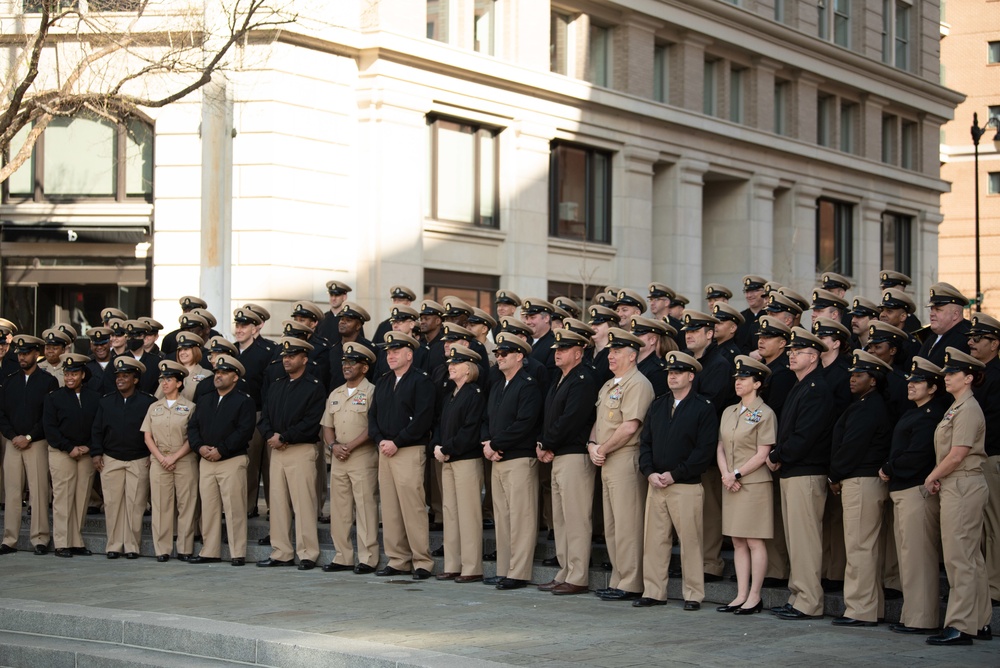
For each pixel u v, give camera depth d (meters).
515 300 13.62
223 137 18.84
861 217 35.81
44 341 14.60
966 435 8.97
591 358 12.72
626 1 27.64
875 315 12.14
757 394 10.32
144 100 16.05
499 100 25.12
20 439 13.73
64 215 22.25
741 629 9.38
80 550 13.76
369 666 8.06
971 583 8.93
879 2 36.47
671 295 13.26
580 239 27.69
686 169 29.58
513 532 11.35
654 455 10.45
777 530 10.73
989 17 56.25
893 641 8.96
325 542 13.38
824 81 34.00
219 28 18.92
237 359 13.43
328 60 22.42
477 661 7.93
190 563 12.99
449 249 24.44
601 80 28.28
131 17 20.05
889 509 10.15
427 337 13.79
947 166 56.75
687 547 10.34
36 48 14.99
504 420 11.37
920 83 37.69
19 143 22.48
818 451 9.94
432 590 11.20
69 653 9.20
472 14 25.06
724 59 30.88
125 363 13.38
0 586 11.30
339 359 14.12
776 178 32.28
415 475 11.94
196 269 21.73
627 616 9.91
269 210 21.55
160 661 8.88
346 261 22.88
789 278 31.89
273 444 12.48
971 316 9.84
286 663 8.52
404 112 23.19
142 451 13.40
